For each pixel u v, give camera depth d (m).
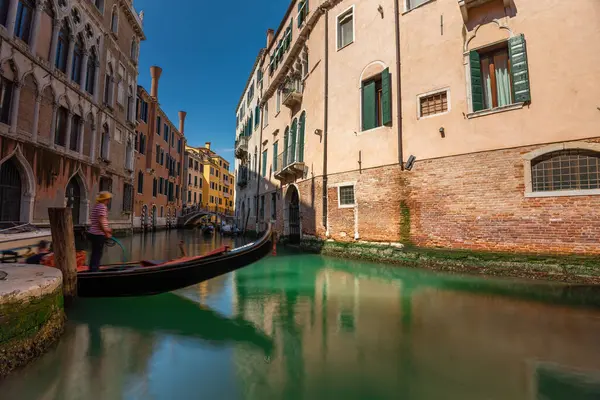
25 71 10.73
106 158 16.25
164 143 29.52
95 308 5.14
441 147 8.47
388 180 9.53
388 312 5.00
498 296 5.70
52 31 12.05
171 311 5.15
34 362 3.32
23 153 10.65
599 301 5.30
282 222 15.67
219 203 56.66
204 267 6.02
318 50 12.63
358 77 10.75
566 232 6.59
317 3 12.74
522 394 2.78
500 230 7.38
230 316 4.91
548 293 5.80
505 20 7.69
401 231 9.11
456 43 8.44
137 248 13.62
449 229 8.17
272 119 18.73
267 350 3.72
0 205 10.19
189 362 3.46
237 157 28.14
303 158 13.48
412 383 2.97
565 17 6.98
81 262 6.23
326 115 11.80
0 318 2.97
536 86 7.17
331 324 4.51
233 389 2.91
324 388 2.91
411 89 9.20
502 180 7.45
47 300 3.60
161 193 28.83
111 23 16.80
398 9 9.72
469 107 8.05
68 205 13.66
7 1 10.14
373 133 10.06
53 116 12.16
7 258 5.56
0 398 2.76
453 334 4.09
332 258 10.50
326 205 11.48
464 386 2.92
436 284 6.70
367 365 3.33
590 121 6.55
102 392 2.87
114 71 17.19
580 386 2.89
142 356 3.60
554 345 3.73
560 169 6.85
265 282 7.27
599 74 6.55
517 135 7.33
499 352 3.57
